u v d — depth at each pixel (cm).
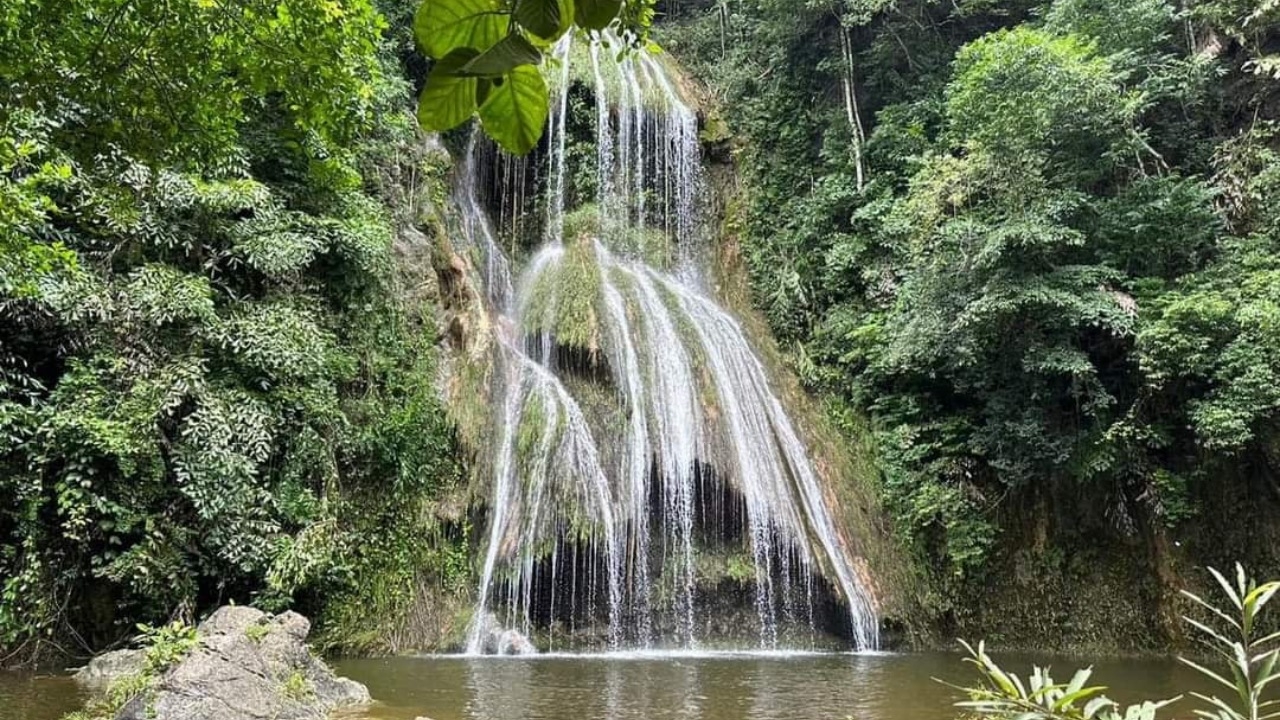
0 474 795
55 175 648
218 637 639
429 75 121
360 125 1098
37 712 634
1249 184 1303
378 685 782
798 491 1329
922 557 1333
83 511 802
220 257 1014
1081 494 1338
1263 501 1265
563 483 1185
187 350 932
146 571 830
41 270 735
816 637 1211
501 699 726
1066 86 1233
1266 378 1095
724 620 1198
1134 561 1308
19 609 805
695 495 1278
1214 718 154
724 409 1389
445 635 1048
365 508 1059
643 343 1434
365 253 1155
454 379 1273
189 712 559
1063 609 1305
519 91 126
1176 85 1398
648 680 846
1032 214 1247
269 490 948
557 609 1127
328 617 970
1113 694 840
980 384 1339
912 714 688
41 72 430
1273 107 1384
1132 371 1280
